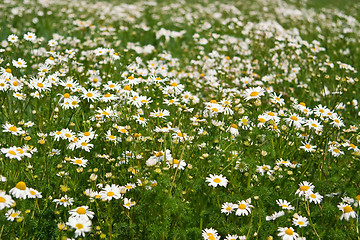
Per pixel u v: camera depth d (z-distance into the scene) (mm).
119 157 3395
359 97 5594
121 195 2844
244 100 3881
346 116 5090
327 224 3121
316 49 7051
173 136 3518
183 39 8703
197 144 3473
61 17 9781
